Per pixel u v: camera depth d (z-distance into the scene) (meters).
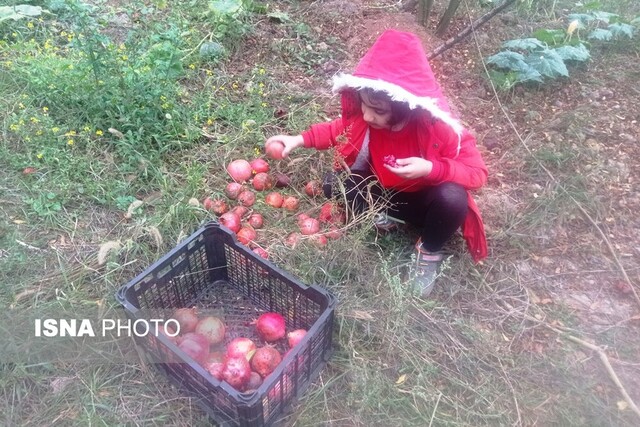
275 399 1.71
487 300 2.27
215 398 1.69
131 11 3.57
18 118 2.76
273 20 3.75
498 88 3.34
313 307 1.94
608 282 2.36
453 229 2.15
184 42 3.43
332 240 2.31
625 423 1.86
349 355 1.98
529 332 2.15
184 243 2.00
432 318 2.14
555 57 3.30
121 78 2.79
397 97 1.80
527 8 3.98
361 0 4.02
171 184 2.61
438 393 1.91
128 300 1.85
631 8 4.18
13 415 1.78
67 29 3.52
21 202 2.47
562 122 3.13
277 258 2.28
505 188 2.78
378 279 2.26
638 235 2.58
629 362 2.06
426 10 3.65
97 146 2.71
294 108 3.12
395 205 2.36
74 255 2.29
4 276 2.16
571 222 2.62
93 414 1.78
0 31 3.41
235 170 2.64
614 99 3.35
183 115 2.91
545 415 1.88
